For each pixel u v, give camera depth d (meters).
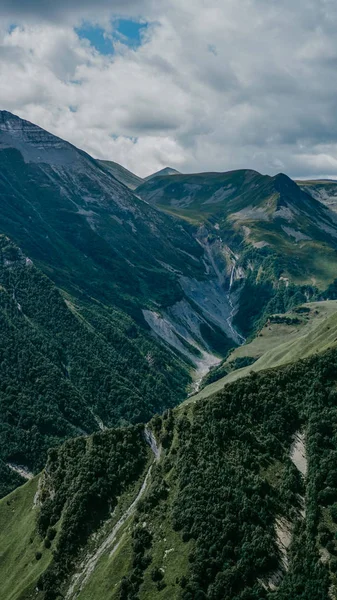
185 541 129.38
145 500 144.25
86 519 150.75
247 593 114.50
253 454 144.12
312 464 137.25
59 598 136.38
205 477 139.88
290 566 118.44
